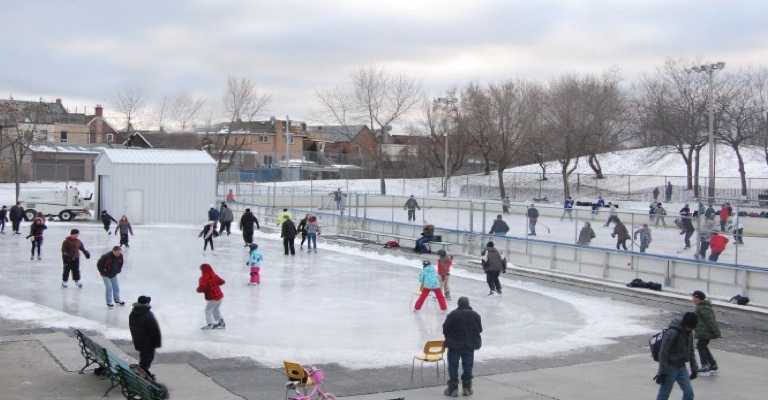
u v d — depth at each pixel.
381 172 68.88
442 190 72.94
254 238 38.25
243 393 11.32
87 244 32.69
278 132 100.62
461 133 76.75
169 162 44.78
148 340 11.19
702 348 13.42
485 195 70.81
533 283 25.02
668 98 91.62
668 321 18.92
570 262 25.83
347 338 16.11
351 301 20.80
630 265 23.58
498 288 22.73
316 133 114.81
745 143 72.38
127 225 31.67
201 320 17.55
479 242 30.27
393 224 35.34
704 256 23.92
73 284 22.02
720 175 69.50
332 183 76.38
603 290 22.58
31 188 62.16
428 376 12.88
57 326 16.11
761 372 13.77
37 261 26.80
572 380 12.81
